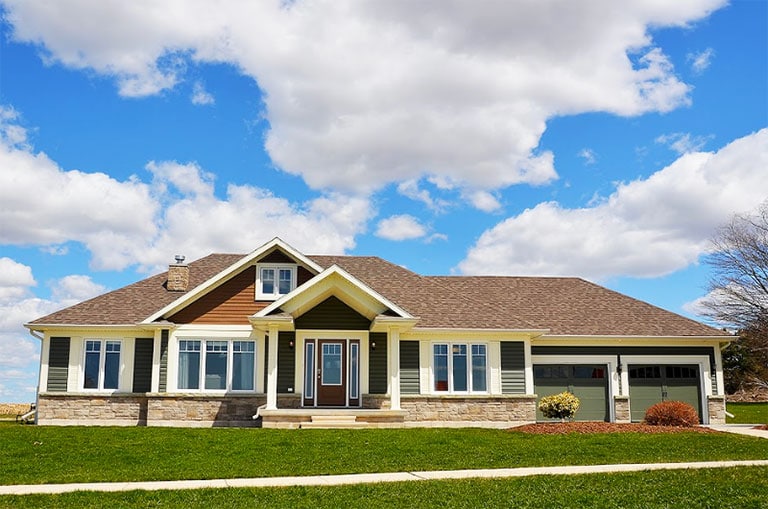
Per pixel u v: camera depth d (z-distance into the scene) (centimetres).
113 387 2769
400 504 1288
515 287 3488
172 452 1820
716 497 1341
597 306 3288
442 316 2864
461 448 1914
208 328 2761
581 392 2995
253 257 2789
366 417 2539
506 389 2808
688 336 3031
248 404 2714
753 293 4444
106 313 2817
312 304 2727
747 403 4819
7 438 1984
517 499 1323
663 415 2512
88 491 1380
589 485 1434
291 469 1627
